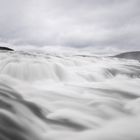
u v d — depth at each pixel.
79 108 7.13
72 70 14.15
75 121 5.93
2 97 6.61
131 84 12.04
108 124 5.93
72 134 5.12
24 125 5.02
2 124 4.68
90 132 5.28
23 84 9.84
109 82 12.72
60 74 13.02
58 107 7.08
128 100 8.60
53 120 5.82
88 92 9.65
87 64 18.53
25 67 12.41
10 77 10.96
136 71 17.69
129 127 5.66
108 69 16.69
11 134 4.46
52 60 16.98
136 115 6.75
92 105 7.56
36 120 5.56
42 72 12.41
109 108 7.31
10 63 12.91
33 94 8.18
